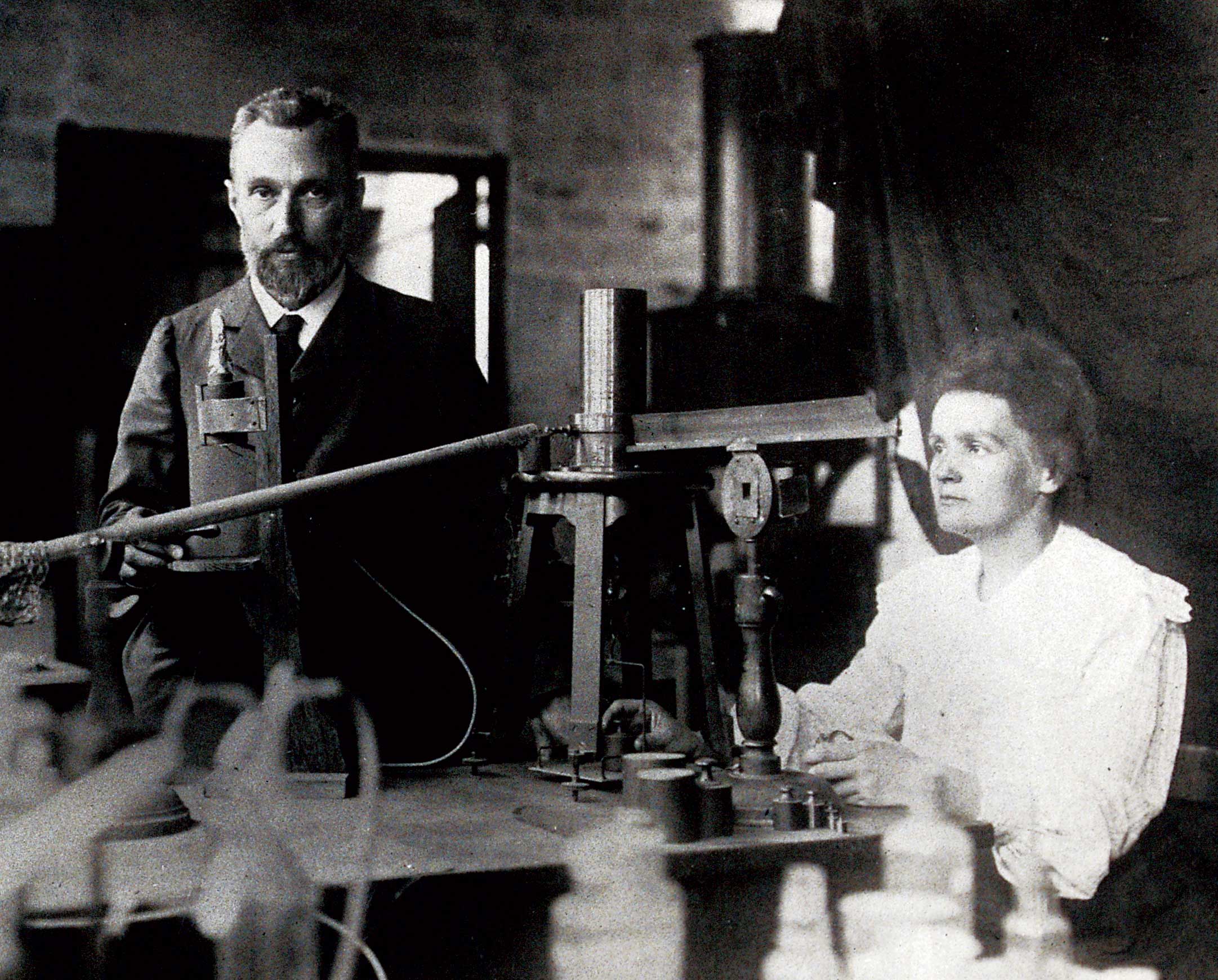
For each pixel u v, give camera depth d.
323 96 2.31
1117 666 2.16
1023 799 2.02
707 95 3.10
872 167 2.89
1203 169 2.42
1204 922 2.21
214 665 2.19
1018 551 2.36
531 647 2.21
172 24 2.77
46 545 1.71
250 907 1.40
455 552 2.37
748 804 1.84
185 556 1.98
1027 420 2.34
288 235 2.25
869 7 2.87
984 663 2.27
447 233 3.00
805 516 2.96
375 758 1.56
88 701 1.74
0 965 1.32
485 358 3.03
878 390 2.88
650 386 3.07
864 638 2.91
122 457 2.26
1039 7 2.63
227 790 1.81
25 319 2.65
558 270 3.06
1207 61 2.42
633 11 3.07
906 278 2.83
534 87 3.04
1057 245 2.59
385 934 1.47
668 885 1.59
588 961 1.56
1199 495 2.35
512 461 2.46
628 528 2.23
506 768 2.13
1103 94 2.54
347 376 2.31
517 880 1.52
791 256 2.98
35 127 2.69
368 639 2.15
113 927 1.34
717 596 2.85
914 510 2.85
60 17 2.70
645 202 3.08
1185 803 2.29
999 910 1.98
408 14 2.95
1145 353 2.43
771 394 3.00
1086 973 2.21
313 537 2.05
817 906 1.67
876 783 1.95
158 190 2.75
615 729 2.05
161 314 2.74
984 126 2.70
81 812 1.56
